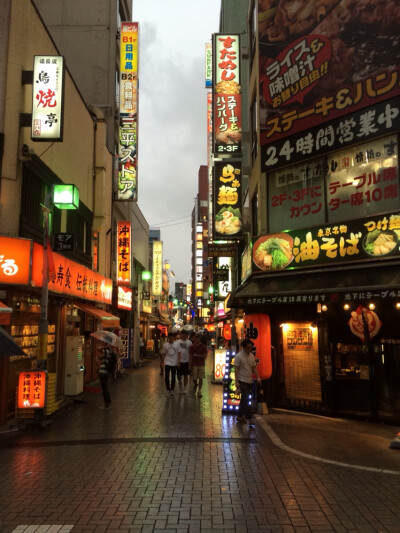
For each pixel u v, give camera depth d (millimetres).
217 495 5227
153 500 5074
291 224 11531
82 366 13461
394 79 9477
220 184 15234
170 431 8594
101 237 18938
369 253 9422
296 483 5648
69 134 14008
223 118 15008
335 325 10328
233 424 9242
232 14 24469
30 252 9234
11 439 8156
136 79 21375
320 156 10898
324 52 10906
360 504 4973
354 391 9891
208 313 46031
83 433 8531
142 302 32344
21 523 4469
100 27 23359
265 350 10391
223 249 17719
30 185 10945
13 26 9953
